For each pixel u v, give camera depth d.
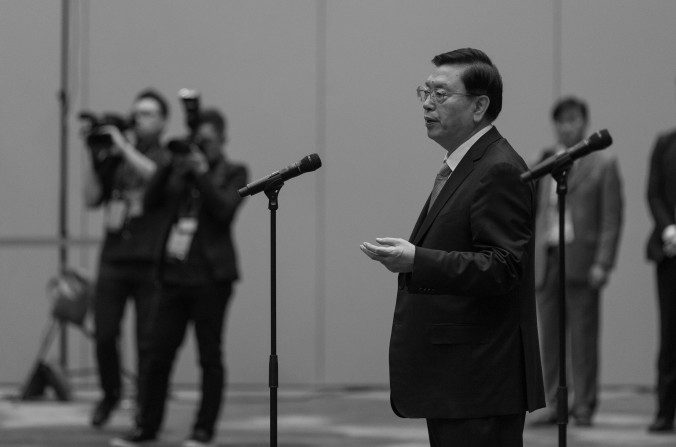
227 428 11.38
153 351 10.46
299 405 12.82
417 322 5.67
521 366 5.64
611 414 12.16
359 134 13.96
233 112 14.02
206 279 10.41
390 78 13.96
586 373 11.48
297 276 14.00
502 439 5.67
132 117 11.92
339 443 10.52
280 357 14.02
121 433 11.15
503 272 5.41
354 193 13.96
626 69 13.91
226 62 14.02
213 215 10.39
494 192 5.54
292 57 14.00
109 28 14.09
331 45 13.98
